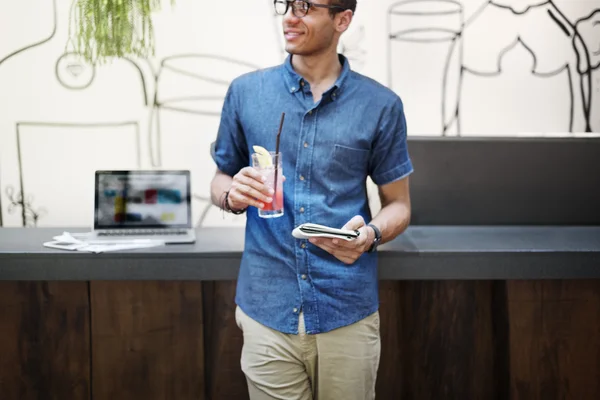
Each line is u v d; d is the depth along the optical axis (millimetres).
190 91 2621
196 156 2652
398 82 2615
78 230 2521
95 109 2611
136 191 2334
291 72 1889
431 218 2645
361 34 2592
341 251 1829
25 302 2303
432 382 2404
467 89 2621
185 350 2336
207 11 2584
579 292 2318
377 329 1947
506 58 2605
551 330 2332
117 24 2139
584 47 2604
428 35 2594
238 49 2605
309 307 1835
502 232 2523
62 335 2318
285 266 1854
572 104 2627
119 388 2346
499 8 2582
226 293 2334
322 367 1867
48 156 2629
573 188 2643
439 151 2617
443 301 2375
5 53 2574
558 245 2287
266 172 1797
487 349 2393
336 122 1874
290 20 1830
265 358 1864
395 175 1969
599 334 2328
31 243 2295
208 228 2584
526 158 2627
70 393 2346
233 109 1978
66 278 2176
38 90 2596
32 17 2559
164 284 2305
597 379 2348
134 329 2322
